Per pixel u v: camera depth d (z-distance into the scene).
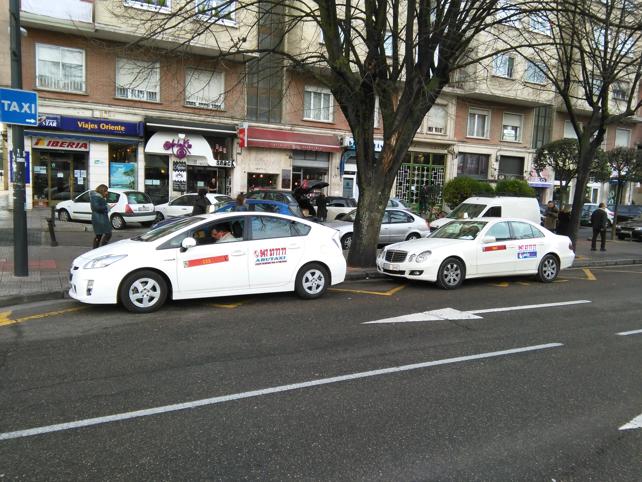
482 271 10.30
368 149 11.45
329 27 10.48
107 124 20.59
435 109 29.17
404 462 3.36
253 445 3.54
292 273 8.30
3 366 5.02
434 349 5.88
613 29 15.38
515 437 3.74
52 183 20.72
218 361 5.28
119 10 18.27
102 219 10.96
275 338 6.17
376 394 4.50
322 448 3.52
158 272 7.32
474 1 10.26
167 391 4.46
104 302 7.04
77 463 3.27
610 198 37.44
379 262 10.59
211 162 22.81
